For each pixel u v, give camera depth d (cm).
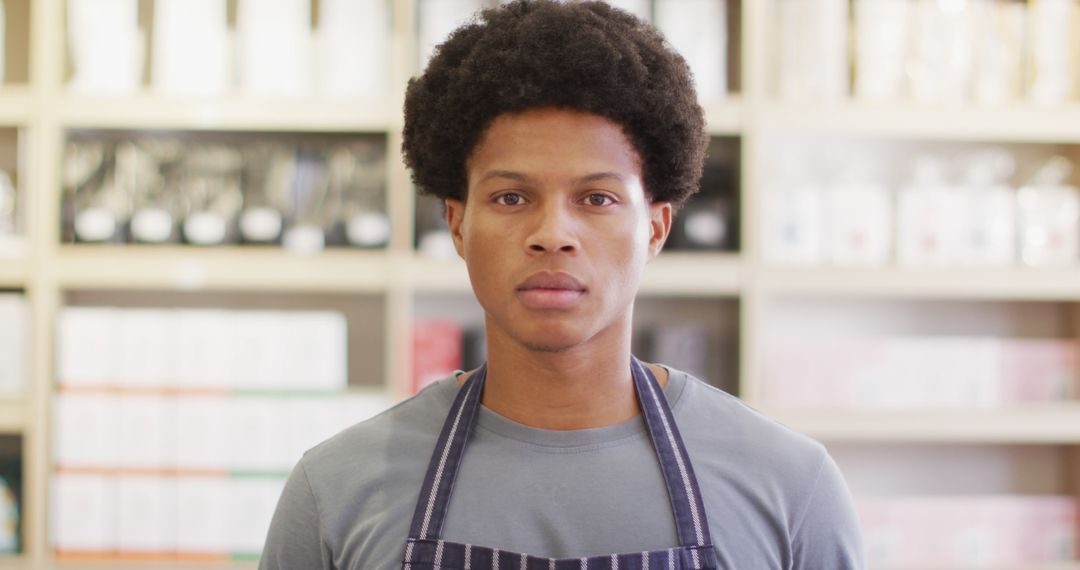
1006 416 253
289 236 248
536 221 89
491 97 91
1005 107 250
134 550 243
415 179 105
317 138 275
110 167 247
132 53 246
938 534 259
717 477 96
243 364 244
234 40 272
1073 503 262
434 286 247
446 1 246
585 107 89
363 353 286
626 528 92
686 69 100
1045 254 255
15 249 248
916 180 262
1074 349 258
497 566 90
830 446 296
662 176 98
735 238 257
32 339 245
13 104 242
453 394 104
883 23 250
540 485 94
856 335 294
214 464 243
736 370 279
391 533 94
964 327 296
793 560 97
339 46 246
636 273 93
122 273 244
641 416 100
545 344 90
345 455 101
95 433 242
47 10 241
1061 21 254
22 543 250
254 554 243
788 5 250
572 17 93
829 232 254
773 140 284
